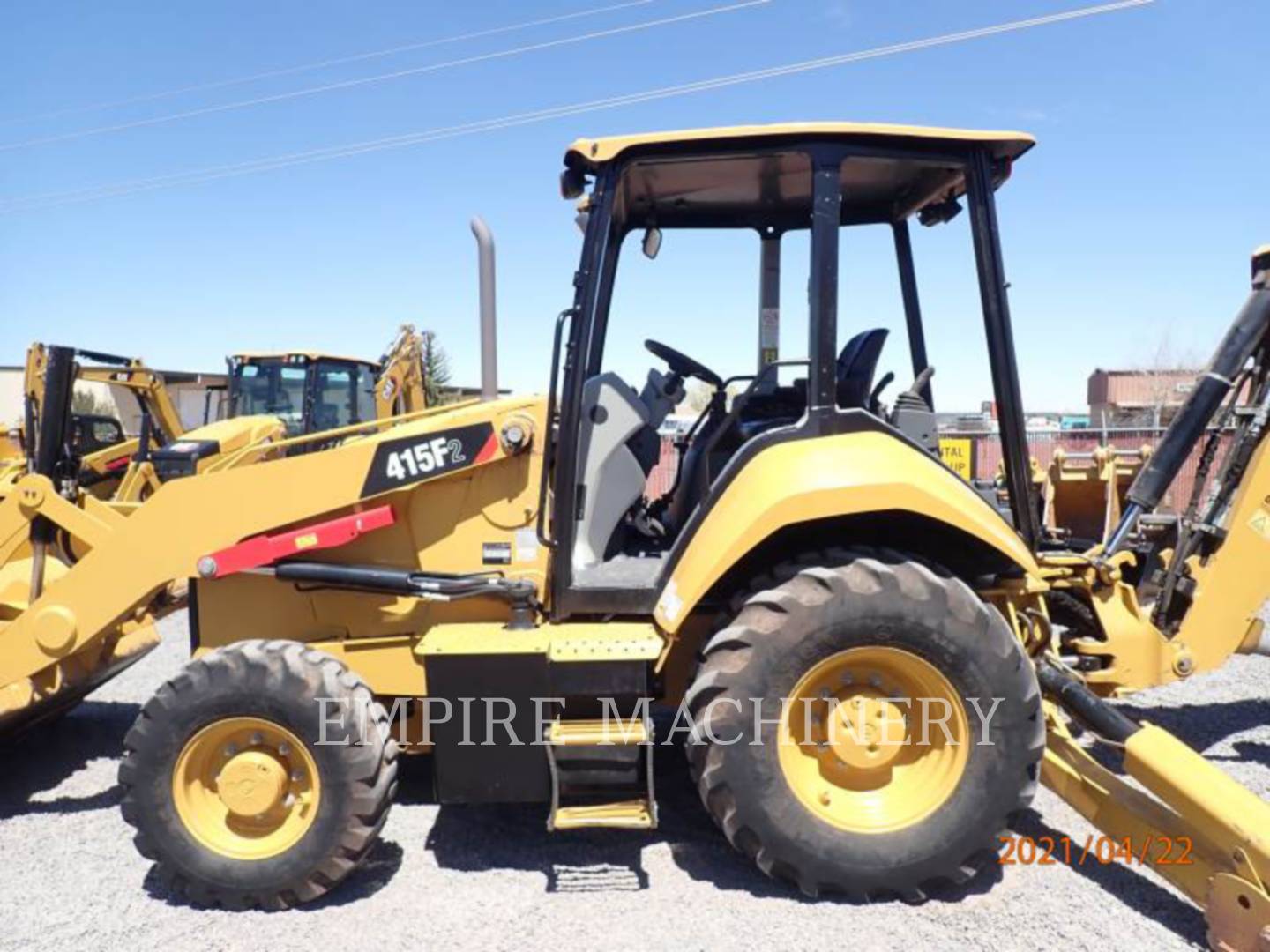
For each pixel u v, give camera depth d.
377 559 3.32
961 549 3.14
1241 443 3.70
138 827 2.88
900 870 2.77
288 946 2.65
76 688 4.02
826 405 2.99
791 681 2.78
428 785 3.78
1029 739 2.78
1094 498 5.26
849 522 3.00
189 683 2.87
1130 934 2.63
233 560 3.21
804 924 2.70
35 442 4.11
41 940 2.71
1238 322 3.58
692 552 2.95
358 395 12.16
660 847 3.21
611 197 3.01
